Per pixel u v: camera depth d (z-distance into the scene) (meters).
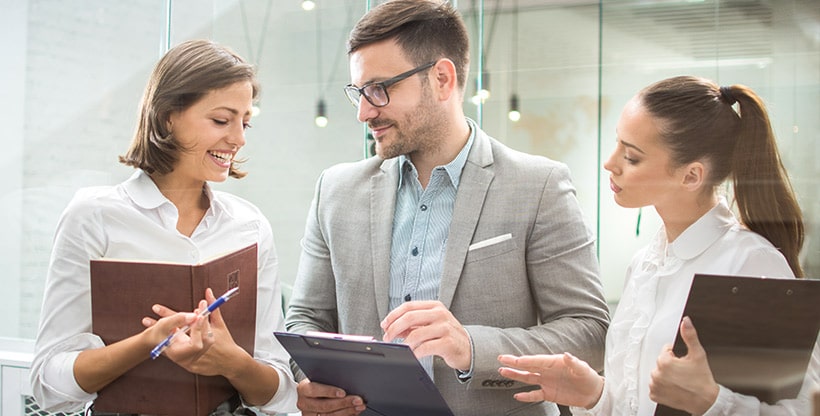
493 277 1.14
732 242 1.00
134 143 1.18
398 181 1.22
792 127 1.06
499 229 1.15
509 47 1.24
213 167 1.17
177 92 1.14
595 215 1.17
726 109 1.01
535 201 1.13
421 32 1.11
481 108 1.26
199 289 0.99
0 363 1.56
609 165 1.09
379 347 0.92
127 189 1.16
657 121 1.04
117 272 1.01
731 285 0.92
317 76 1.43
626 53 1.17
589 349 1.08
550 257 1.12
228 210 1.20
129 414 1.07
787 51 1.08
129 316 1.03
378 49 1.11
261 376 1.08
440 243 1.18
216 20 1.48
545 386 1.06
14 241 1.58
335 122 1.42
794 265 1.00
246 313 1.08
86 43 1.54
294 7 1.43
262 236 1.20
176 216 1.15
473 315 1.15
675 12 1.14
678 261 1.03
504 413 1.15
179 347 0.98
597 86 1.18
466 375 1.09
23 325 1.58
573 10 1.19
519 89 1.23
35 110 1.57
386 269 1.19
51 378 1.06
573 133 1.20
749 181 1.01
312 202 1.30
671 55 1.14
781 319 0.93
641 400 1.02
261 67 1.46
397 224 1.21
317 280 1.24
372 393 1.05
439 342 1.06
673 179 1.04
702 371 0.97
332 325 1.24
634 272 1.08
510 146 1.25
